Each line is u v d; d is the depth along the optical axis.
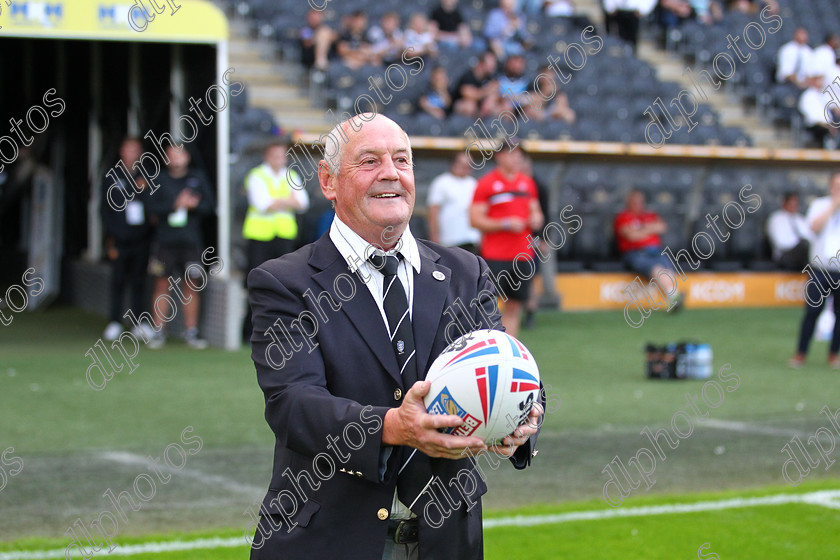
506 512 12.71
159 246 26.20
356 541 5.71
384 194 5.86
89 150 34.09
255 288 5.98
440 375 5.57
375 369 5.86
